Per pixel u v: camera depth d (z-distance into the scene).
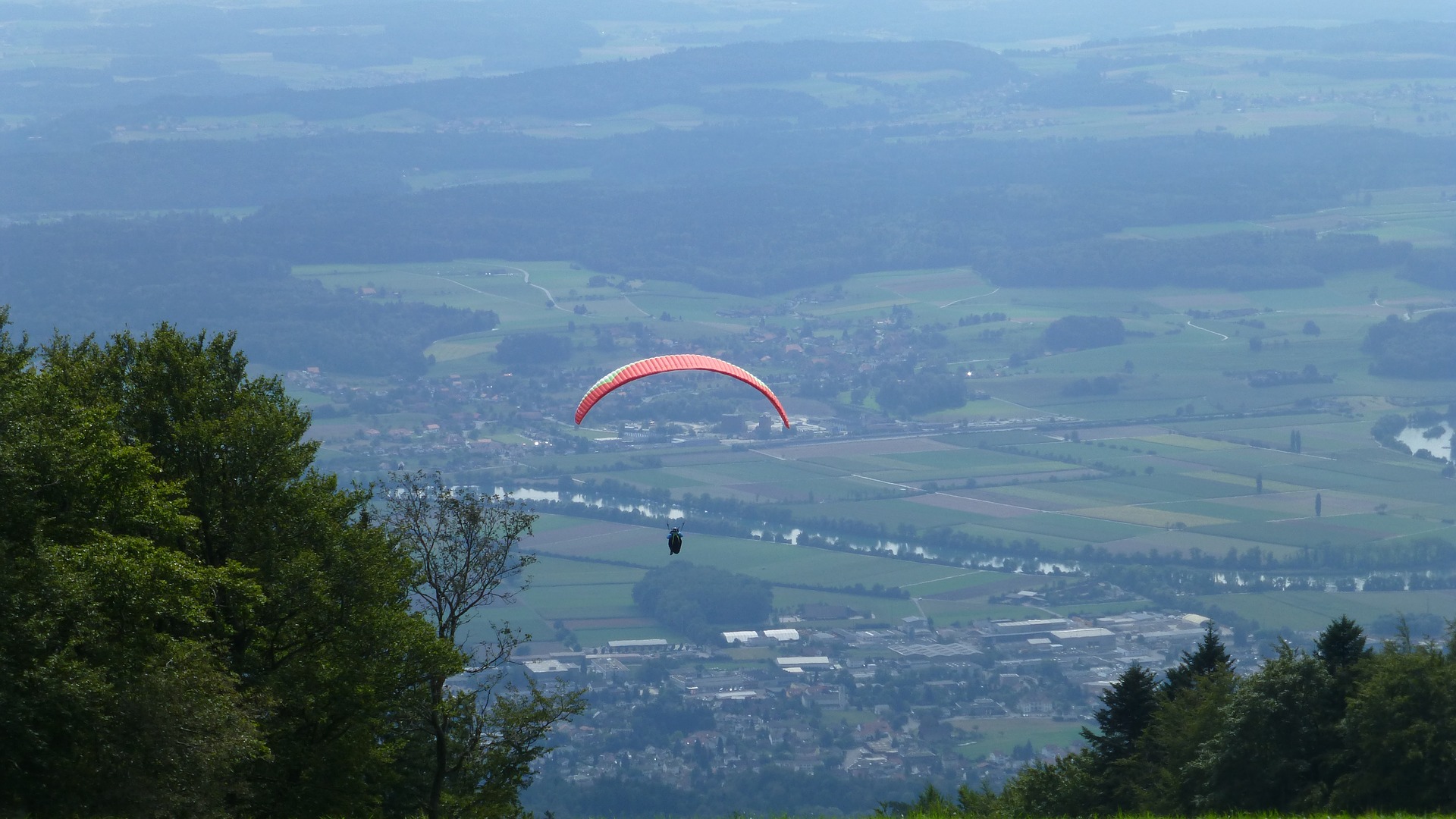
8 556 47.03
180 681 48.78
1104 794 105.25
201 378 67.06
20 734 43.78
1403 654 83.81
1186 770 90.88
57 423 53.94
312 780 60.06
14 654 45.25
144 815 45.81
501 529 65.62
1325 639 97.12
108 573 48.62
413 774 68.69
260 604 58.50
